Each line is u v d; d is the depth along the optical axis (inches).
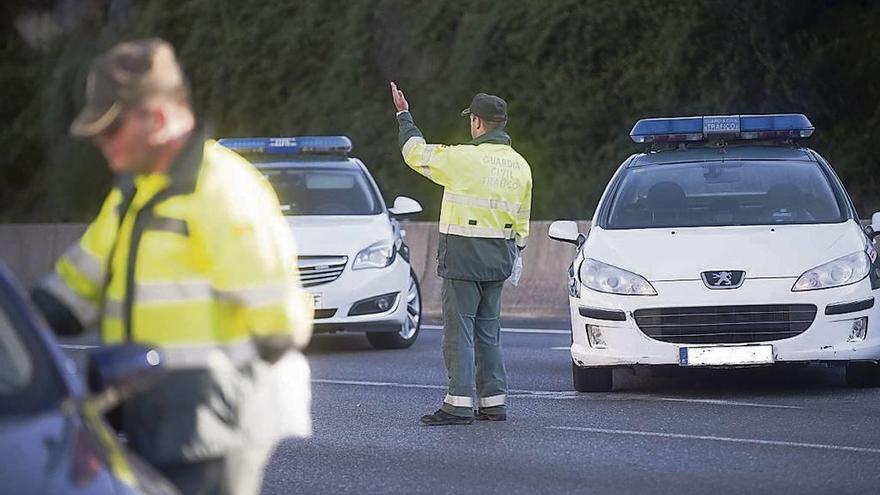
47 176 4057.6
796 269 1393.9
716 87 2955.2
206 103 3750.0
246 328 577.9
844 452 1125.7
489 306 1309.1
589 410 1355.8
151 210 569.9
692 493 991.0
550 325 2203.5
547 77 3142.2
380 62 3462.1
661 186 1541.6
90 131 554.3
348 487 1037.8
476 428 1272.1
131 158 566.9
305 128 3535.9
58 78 4062.5
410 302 1953.7
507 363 1724.9
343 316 1845.5
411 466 1109.7
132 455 543.2
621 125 3038.9
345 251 1857.8
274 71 3644.2
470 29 3272.6
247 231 566.9
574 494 997.2
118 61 558.3
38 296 597.9
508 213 1282.0
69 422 525.3
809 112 2881.4
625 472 1068.5
